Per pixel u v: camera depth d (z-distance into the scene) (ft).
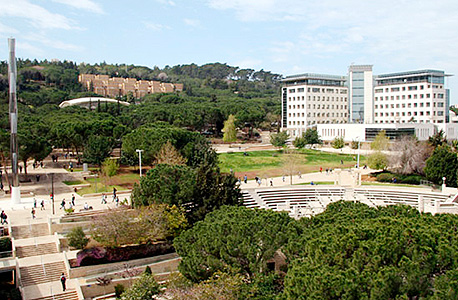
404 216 100.01
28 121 331.98
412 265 70.08
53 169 280.92
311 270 74.90
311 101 538.47
